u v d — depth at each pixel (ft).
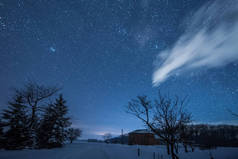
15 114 69.62
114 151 63.62
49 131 77.66
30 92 71.41
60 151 53.31
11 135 64.49
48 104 79.66
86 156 46.14
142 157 53.83
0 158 35.37
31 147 67.77
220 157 49.34
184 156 51.96
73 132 135.95
